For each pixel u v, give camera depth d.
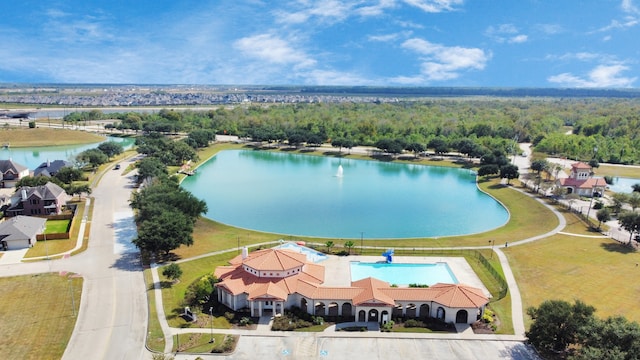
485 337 76.31
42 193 138.12
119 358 69.62
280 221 143.62
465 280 96.88
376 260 107.19
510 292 91.31
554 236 123.69
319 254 109.44
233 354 71.06
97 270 100.12
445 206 164.12
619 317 66.44
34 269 100.38
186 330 77.19
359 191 187.12
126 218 136.88
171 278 92.06
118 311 82.81
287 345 73.88
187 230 108.19
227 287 84.38
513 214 151.12
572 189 173.00
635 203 138.38
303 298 84.25
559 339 70.88
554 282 95.38
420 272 101.31
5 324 78.00
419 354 71.75
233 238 122.50
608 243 117.44
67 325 78.00
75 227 128.38
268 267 86.75
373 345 74.31
